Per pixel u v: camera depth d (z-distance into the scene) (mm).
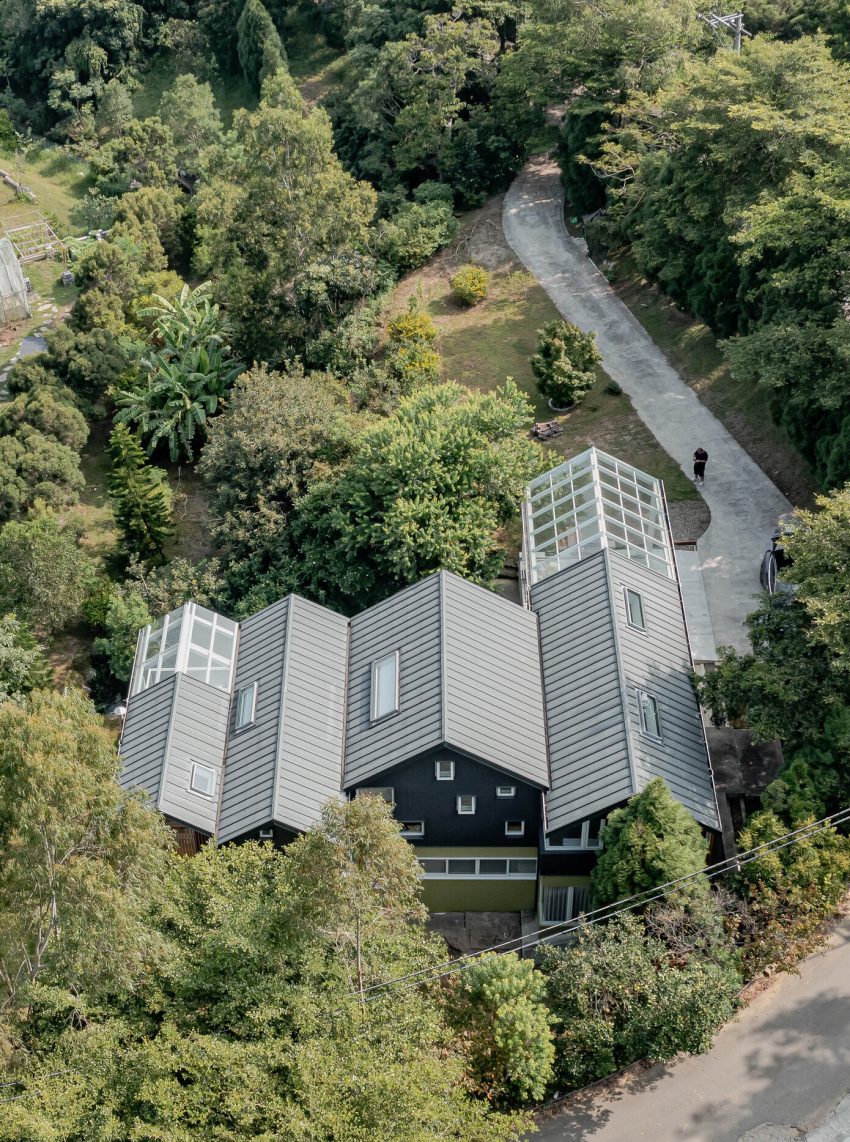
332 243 75188
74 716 34500
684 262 67750
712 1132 35938
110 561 67062
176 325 78625
